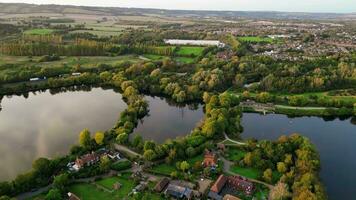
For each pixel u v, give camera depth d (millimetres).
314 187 197625
